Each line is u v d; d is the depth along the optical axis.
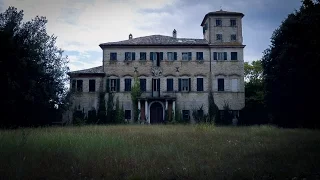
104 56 52.28
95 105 51.09
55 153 11.95
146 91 51.78
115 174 9.02
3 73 33.09
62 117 49.66
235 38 53.09
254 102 62.25
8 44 33.41
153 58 52.31
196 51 52.50
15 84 33.19
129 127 31.75
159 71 52.06
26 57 35.97
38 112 39.31
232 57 52.47
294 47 32.44
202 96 51.75
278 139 18.03
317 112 33.62
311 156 10.84
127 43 52.28
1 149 12.07
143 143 15.68
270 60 41.16
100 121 50.31
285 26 35.47
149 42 52.78
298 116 37.06
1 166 9.47
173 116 50.38
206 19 55.50
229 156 11.94
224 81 52.00
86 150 12.44
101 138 16.16
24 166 9.51
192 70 52.19
